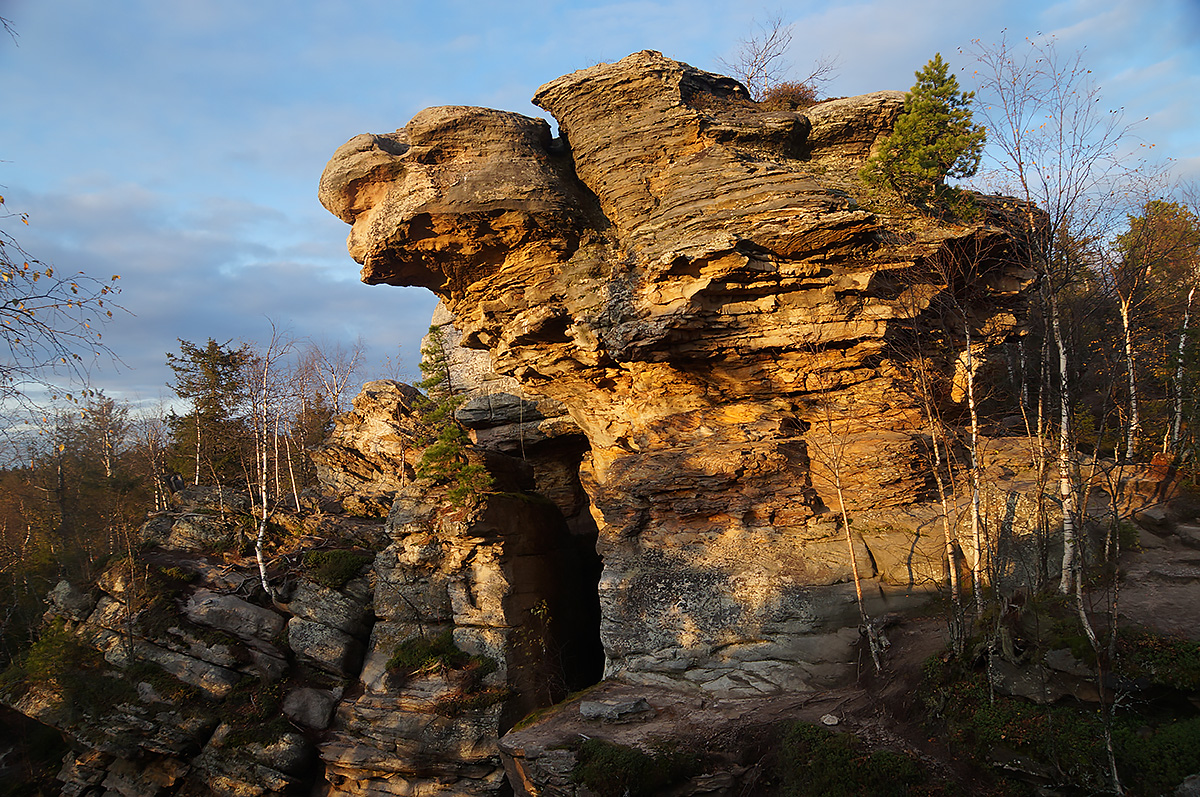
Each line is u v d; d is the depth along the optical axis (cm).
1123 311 1809
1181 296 2534
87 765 3055
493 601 2959
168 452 5847
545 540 3381
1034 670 1505
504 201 2702
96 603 3566
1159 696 1352
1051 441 2036
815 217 2258
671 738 1862
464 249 2886
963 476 2314
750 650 2167
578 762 1847
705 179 2542
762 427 2488
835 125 2630
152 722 2972
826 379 2484
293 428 5275
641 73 2700
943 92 2295
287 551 3672
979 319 2494
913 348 2403
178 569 3534
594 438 3344
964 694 1596
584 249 2777
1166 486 2198
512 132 2848
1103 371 1994
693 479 2406
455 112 2806
